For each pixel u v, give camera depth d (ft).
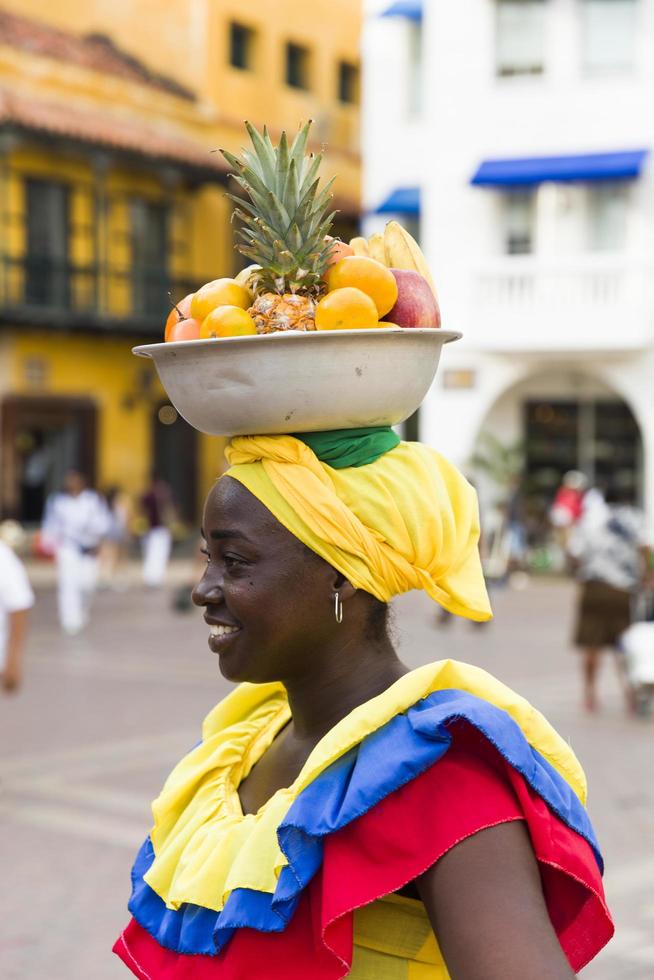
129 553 93.40
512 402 81.35
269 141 5.60
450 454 78.54
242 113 107.14
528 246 76.28
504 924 4.57
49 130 90.79
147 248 100.83
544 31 75.56
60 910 19.11
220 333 5.43
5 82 91.71
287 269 5.55
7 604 22.88
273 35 108.58
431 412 79.00
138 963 5.77
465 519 5.68
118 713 34.37
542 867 4.95
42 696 37.19
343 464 5.45
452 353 78.38
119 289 98.78
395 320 5.68
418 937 5.07
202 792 6.04
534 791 4.92
